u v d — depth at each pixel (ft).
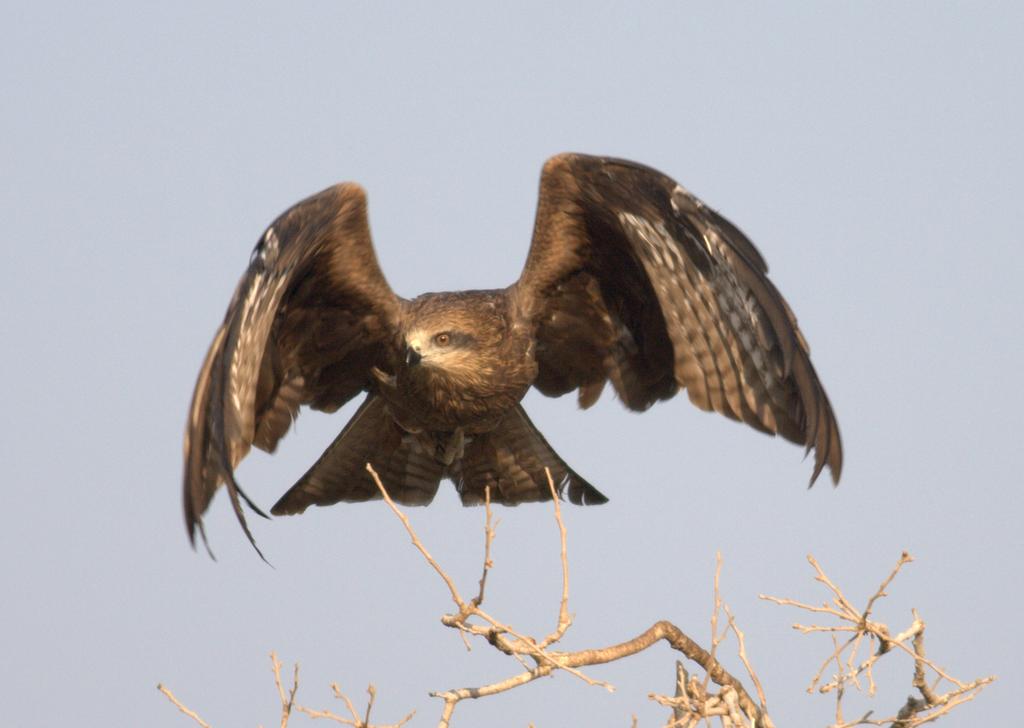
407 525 31.89
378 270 43.42
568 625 32.60
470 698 32.09
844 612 32.83
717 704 33.22
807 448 36.42
